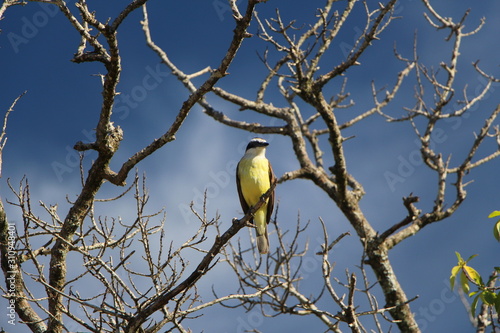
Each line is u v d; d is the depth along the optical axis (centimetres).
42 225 925
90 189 1071
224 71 937
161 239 914
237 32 895
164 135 1021
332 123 1498
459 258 1031
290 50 1393
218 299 990
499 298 943
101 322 898
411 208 1510
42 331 1013
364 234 1656
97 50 965
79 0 899
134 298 903
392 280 1573
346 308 945
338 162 1590
